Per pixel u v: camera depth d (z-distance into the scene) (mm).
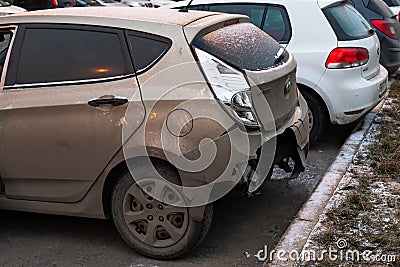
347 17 6945
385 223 4438
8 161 4500
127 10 4730
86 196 4387
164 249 4266
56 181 4430
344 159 5953
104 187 4320
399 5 12797
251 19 7012
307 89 6734
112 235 4773
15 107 4406
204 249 4496
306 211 4730
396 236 4227
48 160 4387
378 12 9961
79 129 4246
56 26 4492
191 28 4258
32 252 4516
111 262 4316
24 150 4434
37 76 4449
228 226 4910
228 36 4543
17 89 4449
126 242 4379
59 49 4449
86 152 4266
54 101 4316
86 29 4422
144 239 4305
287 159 5035
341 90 6617
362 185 5207
